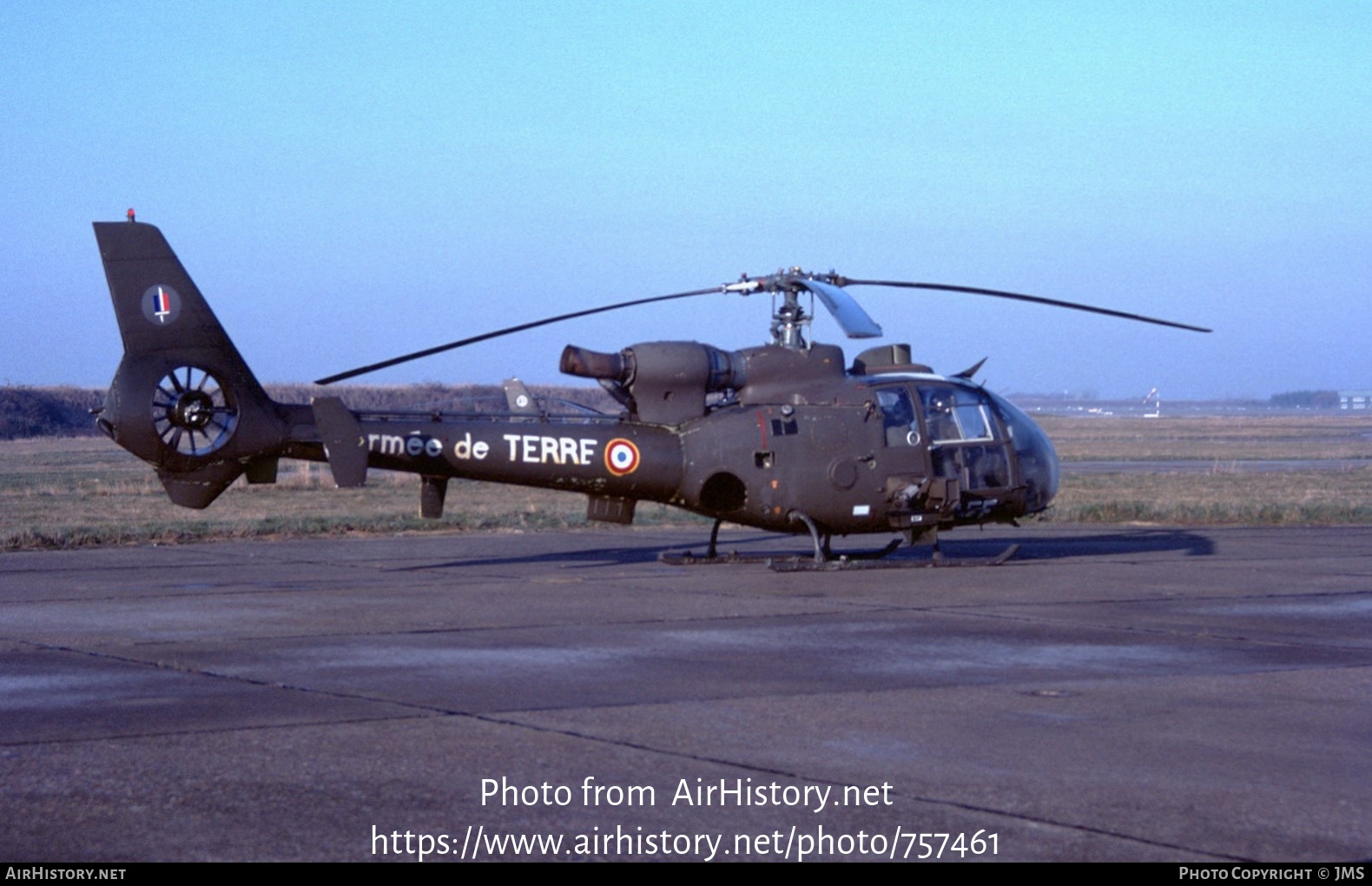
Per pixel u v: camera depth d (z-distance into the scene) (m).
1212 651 10.33
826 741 7.39
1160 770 6.77
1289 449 66.44
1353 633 11.25
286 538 21.22
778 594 13.83
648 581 15.03
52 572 16.17
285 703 8.39
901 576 15.45
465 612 12.49
